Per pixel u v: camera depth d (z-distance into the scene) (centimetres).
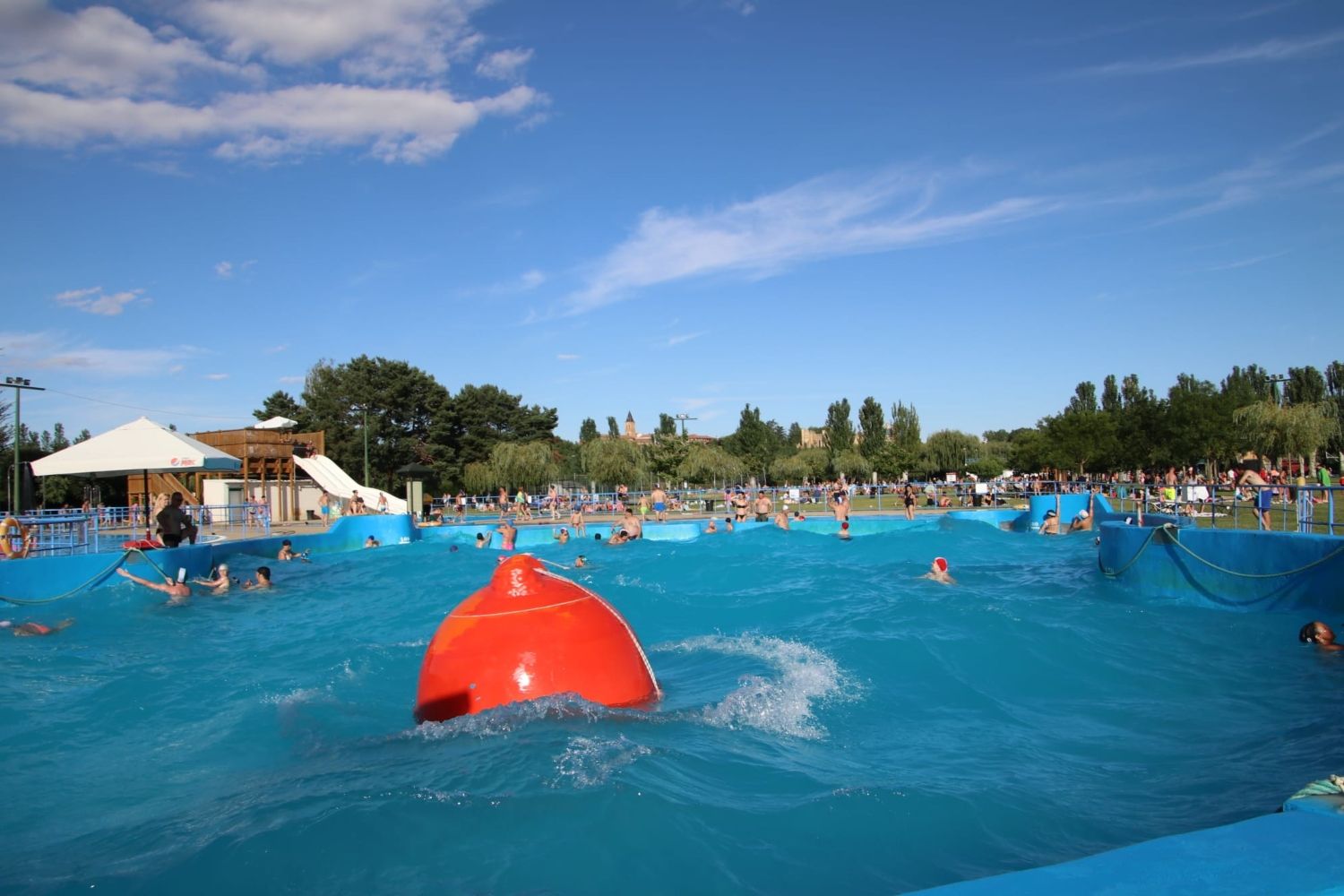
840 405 8388
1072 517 2472
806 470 6319
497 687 581
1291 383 6538
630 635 652
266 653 995
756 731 574
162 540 1712
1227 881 171
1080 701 705
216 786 508
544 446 5097
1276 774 513
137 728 675
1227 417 4306
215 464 2484
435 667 600
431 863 361
